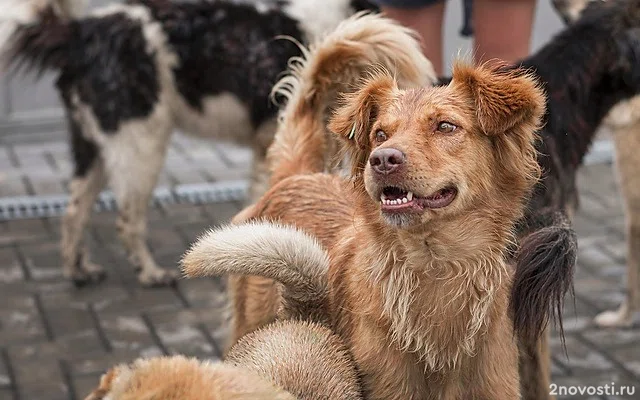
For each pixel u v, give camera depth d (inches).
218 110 336.2
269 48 330.6
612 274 341.1
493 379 169.2
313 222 199.5
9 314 314.0
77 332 303.7
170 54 331.3
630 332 302.7
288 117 227.8
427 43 308.8
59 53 334.3
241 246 171.6
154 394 108.3
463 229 159.6
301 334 169.3
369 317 169.3
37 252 357.7
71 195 335.0
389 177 151.1
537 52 260.1
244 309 215.0
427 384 169.2
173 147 462.0
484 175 159.8
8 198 400.2
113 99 327.9
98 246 367.2
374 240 166.4
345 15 336.5
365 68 217.6
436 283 162.7
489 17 297.7
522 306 164.4
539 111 159.8
